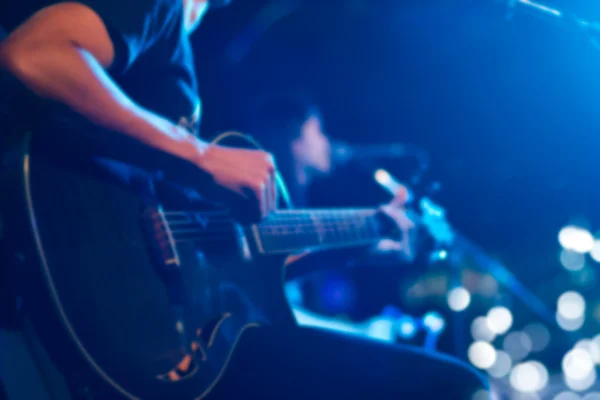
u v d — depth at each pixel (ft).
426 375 4.09
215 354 3.76
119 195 3.63
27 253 3.31
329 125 15.38
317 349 4.13
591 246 12.82
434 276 11.85
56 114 3.20
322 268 5.81
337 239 5.39
